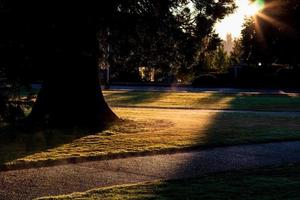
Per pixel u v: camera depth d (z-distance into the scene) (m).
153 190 8.97
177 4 19.80
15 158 12.58
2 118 9.13
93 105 19.56
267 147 15.12
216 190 8.92
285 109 30.70
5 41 9.36
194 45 20.66
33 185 9.69
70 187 9.49
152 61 21.14
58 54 10.40
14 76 9.16
